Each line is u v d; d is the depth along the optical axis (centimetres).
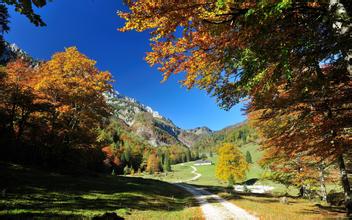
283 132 986
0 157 2827
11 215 1022
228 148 5006
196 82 699
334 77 636
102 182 2859
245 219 1450
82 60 2730
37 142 3025
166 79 677
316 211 1672
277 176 2352
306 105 860
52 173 2669
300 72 624
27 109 2919
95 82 2803
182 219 1398
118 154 11281
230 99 694
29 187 1725
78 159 3353
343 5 459
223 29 536
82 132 2916
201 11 534
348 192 1212
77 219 1077
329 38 484
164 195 2766
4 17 759
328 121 834
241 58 508
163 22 566
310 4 500
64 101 2861
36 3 346
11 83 2794
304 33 489
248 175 9225
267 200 2650
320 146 908
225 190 4209
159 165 14100
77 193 1859
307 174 2105
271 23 475
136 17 549
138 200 2042
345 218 1200
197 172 13950
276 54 482
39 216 1070
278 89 796
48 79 2622
